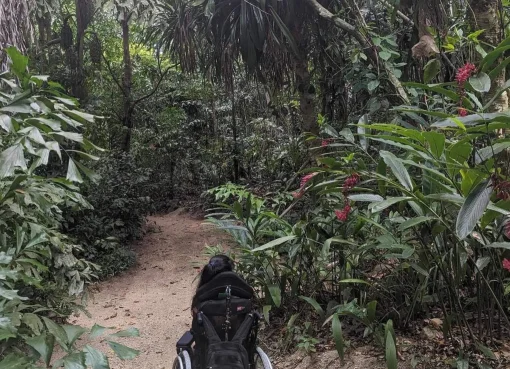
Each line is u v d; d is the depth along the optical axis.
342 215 2.84
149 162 12.72
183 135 13.14
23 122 2.32
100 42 10.82
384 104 4.88
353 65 5.44
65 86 8.98
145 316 5.13
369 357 3.15
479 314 2.90
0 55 3.56
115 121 11.16
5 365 1.52
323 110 6.84
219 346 2.34
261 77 6.84
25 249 2.31
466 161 2.34
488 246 2.33
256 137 10.70
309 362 3.31
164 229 9.98
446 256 2.90
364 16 5.98
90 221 7.56
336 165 3.01
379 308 3.52
